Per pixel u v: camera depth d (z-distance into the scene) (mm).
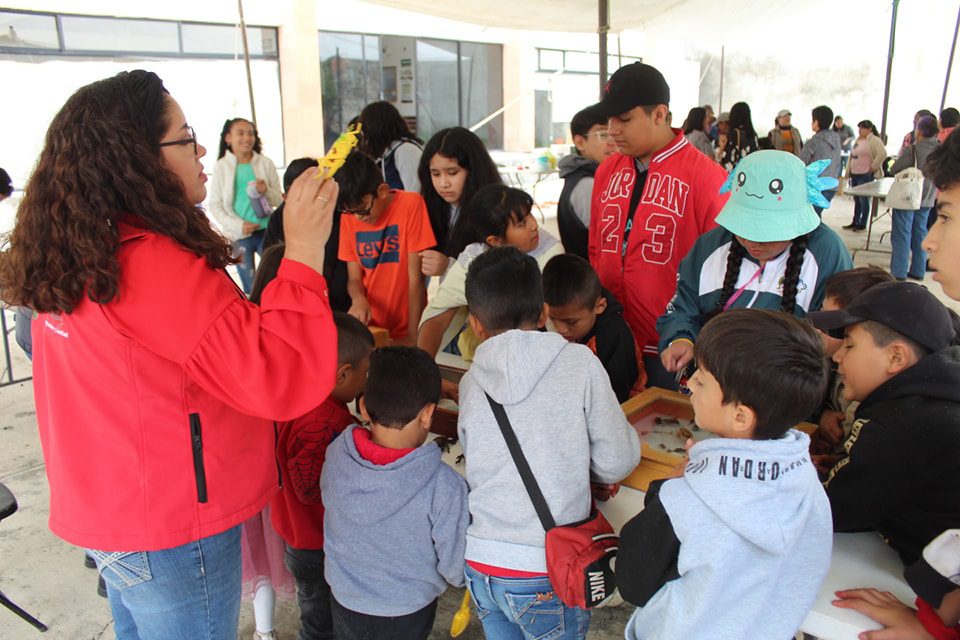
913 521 1226
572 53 15328
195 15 9336
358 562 1523
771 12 7637
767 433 1082
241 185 5094
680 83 17391
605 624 2123
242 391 1121
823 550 1140
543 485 1371
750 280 1806
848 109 16359
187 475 1174
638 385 2066
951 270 1082
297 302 1151
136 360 1115
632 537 1181
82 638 2111
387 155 3260
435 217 2789
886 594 1198
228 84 9922
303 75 10258
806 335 1080
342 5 11664
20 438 3379
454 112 13984
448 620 2146
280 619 2178
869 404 1292
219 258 1182
